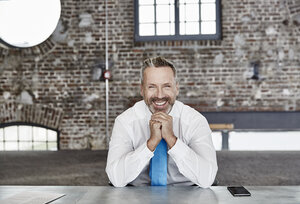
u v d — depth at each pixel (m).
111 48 5.67
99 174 4.04
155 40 5.76
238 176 3.86
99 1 5.63
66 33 5.68
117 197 1.28
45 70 5.73
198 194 1.31
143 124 1.78
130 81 5.68
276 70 5.52
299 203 1.18
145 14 5.78
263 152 5.28
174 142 1.51
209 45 5.56
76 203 1.21
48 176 3.97
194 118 1.78
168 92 1.63
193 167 1.49
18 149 5.95
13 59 5.71
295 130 5.52
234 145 5.77
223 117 5.59
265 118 5.54
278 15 5.47
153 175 1.53
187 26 5.75
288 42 5.48
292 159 4.73
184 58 5.61
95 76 5.70
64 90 5.73
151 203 1.19
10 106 5.77
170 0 5.74
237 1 5.51
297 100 5.50
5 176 3.98
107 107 5.68
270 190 1.37
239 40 5.54
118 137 1.74
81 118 5.74
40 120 5.77
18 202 1.21
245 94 5.57
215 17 5.70
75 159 4.92
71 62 5.71
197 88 5.62
